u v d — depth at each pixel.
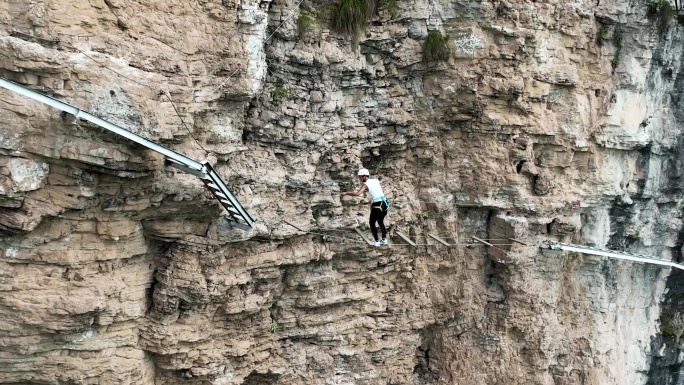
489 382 20.39
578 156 20.52
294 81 17.16
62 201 13.31
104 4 13.16
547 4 19.09
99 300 13.95
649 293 22.77
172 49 14.17
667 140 21.77
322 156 17.70
